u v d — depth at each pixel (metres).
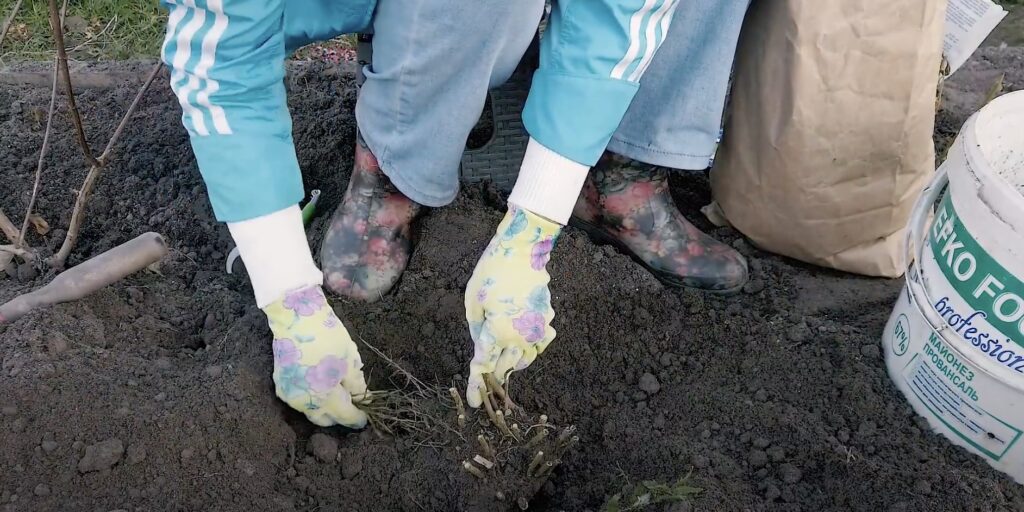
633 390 1.70
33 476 1.32
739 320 1.83
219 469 1.40
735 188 1.93
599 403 1.67
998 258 1.33
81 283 1.59
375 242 1.83
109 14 2.87
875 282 1.97
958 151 1.44
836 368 1.70
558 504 1.52
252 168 1.29
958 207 1.41
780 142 1.78
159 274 1.84
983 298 1.38
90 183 1.72
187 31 1.23
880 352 1.73
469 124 1.65
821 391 1.66
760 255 2.04
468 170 2.06
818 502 1.46
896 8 1.64
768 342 1.77
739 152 1.88
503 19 1.48
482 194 2.05
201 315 1.75
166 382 1.49
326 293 1.81
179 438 1.41
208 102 1.27
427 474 1.47
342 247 1.83
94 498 1.33
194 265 1.91
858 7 1.65
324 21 1.64
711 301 1.90
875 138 1.75
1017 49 2.76
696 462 1.52
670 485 1.50
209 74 1.26
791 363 1.71
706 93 1.71
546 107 1.32
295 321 1.36
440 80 1.56
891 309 1.90
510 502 1.48
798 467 1.52
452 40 1.48
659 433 1.59
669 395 1.68
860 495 1.46
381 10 1.55
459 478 1.46
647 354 1.77
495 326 1.33
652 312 1.84
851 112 1.72
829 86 1.70
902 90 1.70
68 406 1.38
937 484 1.46
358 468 1.48
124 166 2.13
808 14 1.67
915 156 1.79
